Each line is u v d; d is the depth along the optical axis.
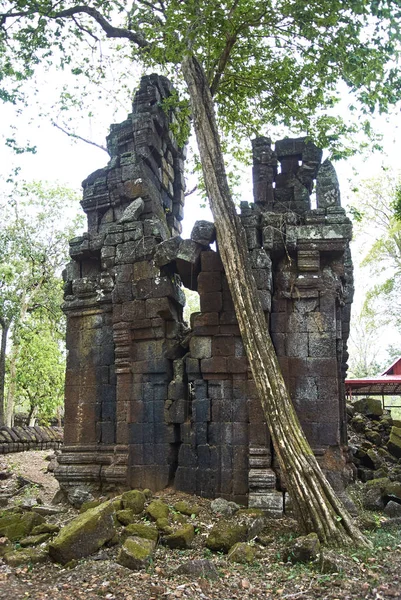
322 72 12.36
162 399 11.60
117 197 13.17
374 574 6.88
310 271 11.11
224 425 10.95
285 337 10.98
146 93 13.41
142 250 12.12
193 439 11.12
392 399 51.97
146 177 13.13
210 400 11.13
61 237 30.72
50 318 31.41
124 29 14.38
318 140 12.91
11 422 29.52
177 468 11.23
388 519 9.50
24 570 7.45
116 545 8.24
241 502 10.45
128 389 11.91
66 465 12.16
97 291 12.67
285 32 12.09
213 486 10.75
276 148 12.56
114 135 13.73
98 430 12.30
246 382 10.97
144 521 9.09
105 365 12.54
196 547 8.31
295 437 8.68
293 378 10.78
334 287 11.05
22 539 8.74
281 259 11.35
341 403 12.61
